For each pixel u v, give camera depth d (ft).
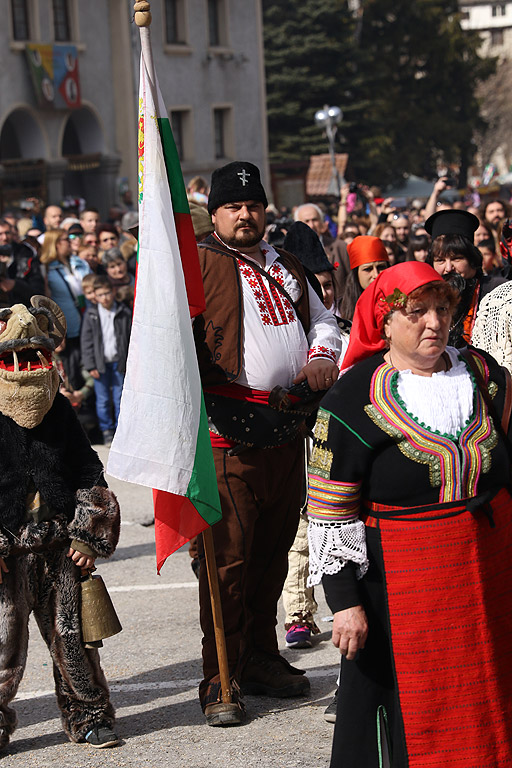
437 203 45.16
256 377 18.24
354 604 13.03
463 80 207.82
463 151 209.05
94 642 17.42
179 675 20.90
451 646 12.71
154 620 24.25
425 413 12.88
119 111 116.88
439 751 12.68
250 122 135.44
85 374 46.29
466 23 399.24
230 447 18.47
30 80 106.22
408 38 202.08
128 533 32.37
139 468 17.42
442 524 12.79
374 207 63.36
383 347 13.57
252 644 19.83
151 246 17.72
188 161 126.52
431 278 12.79
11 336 16.53
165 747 17.56
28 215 73.20
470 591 12.75
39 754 17.46
